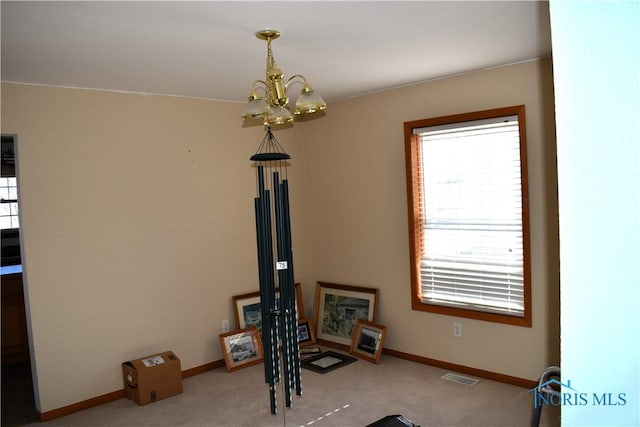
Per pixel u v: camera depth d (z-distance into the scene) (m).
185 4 2.01
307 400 3.48
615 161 0.51
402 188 4.12
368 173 4.37
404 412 3.22
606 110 0.51
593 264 0.52
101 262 3.60
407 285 4.16
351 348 4.40
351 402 3.41
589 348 0.53
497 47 2.96
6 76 3.07
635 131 0.50
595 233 0.52
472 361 3.80
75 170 3.47
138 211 3.78
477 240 3.74
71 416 3.40
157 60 2.88
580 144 0.52
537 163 3.36
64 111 3.42
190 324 4.08
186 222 4.05
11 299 4.40
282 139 4.74
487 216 3.67
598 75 0.51
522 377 3.54
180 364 3.71
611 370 0.53
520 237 3.51
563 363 0.55
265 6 2.08
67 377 3.44
